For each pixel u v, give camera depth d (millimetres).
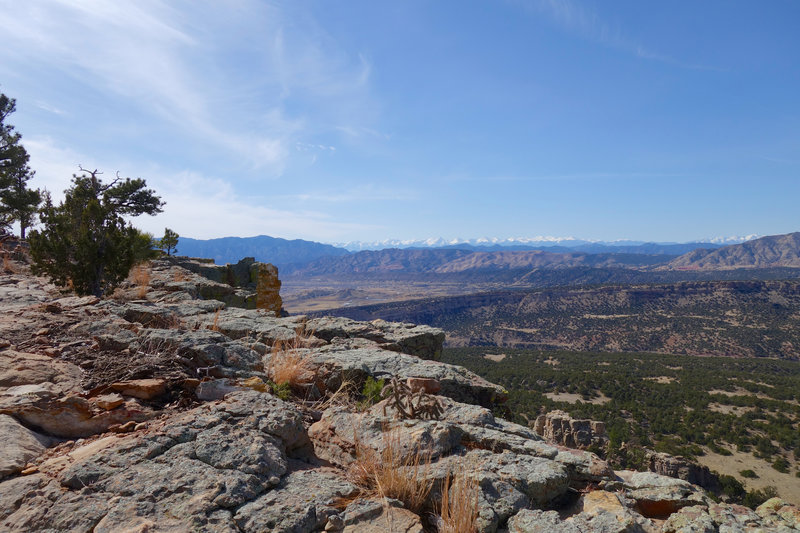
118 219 14680
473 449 4684
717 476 52344
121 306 9844
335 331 11281
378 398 6715
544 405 83188
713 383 102812
